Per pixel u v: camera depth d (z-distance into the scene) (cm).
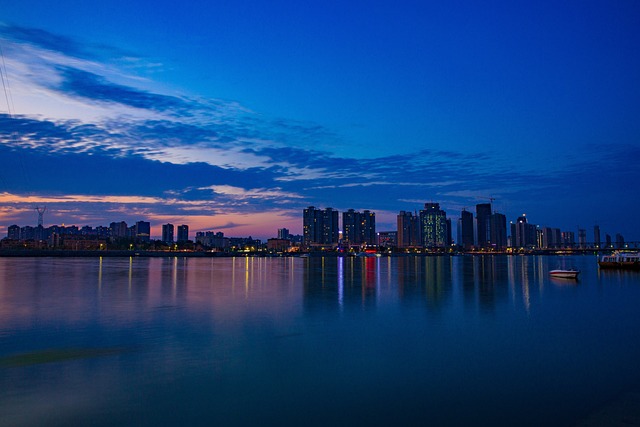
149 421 1341
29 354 2070
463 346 2253
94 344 2275
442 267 12925
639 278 7562
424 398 1530
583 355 2098
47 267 10938
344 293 4784
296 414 1395
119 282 6175
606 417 1374
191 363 1928
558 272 7556
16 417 1365
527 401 1507
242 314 3238
